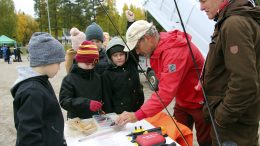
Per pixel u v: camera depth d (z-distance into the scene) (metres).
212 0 1.77
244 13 1.66
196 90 2.29
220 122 1.78
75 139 1.90
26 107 1.58
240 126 1.82
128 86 2.76
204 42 4.71
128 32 2.18
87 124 2.05
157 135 1.81
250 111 1.77
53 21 38.88
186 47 2.11
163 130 1.95
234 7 1.69
